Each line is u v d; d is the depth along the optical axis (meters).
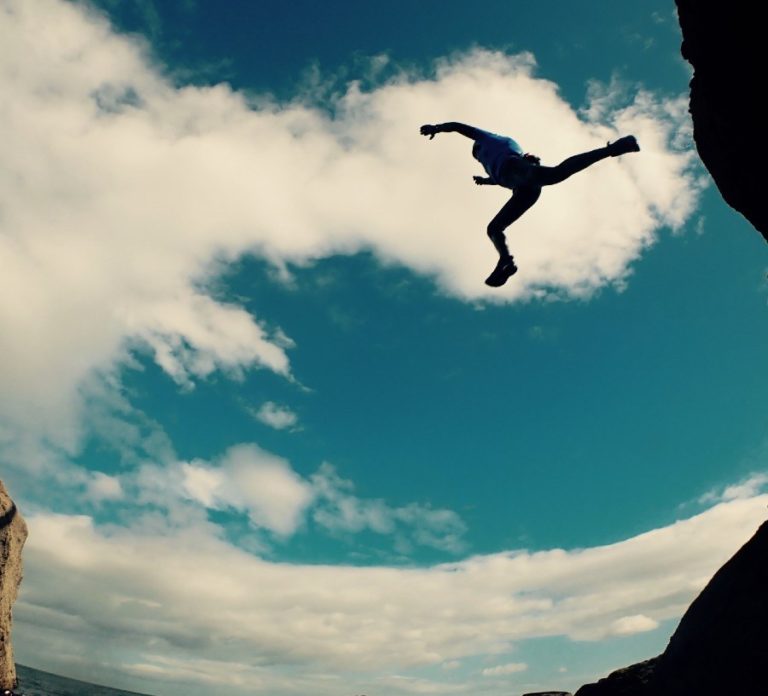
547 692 7.32
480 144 5.62
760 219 5.25
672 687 3.89
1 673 17.25
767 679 3.15
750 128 4.59
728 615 3.64
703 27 4.44
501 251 5.46
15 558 18.89
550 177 4.93
